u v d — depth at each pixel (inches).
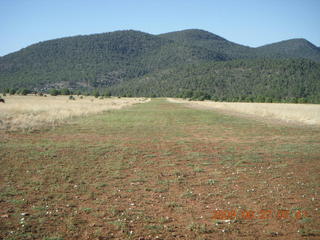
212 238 221.6
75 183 357.1
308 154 546.9
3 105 1611.7
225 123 1119.0
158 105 2714.1
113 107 1950.1
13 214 259.8
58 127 896.9
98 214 263.0
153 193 325.1
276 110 1684.3
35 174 390.6
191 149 597.9
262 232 231.9
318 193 325.7
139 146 622.2
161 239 219.8
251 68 7066.9
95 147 593.9
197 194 322.0
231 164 467.5
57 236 220.8
